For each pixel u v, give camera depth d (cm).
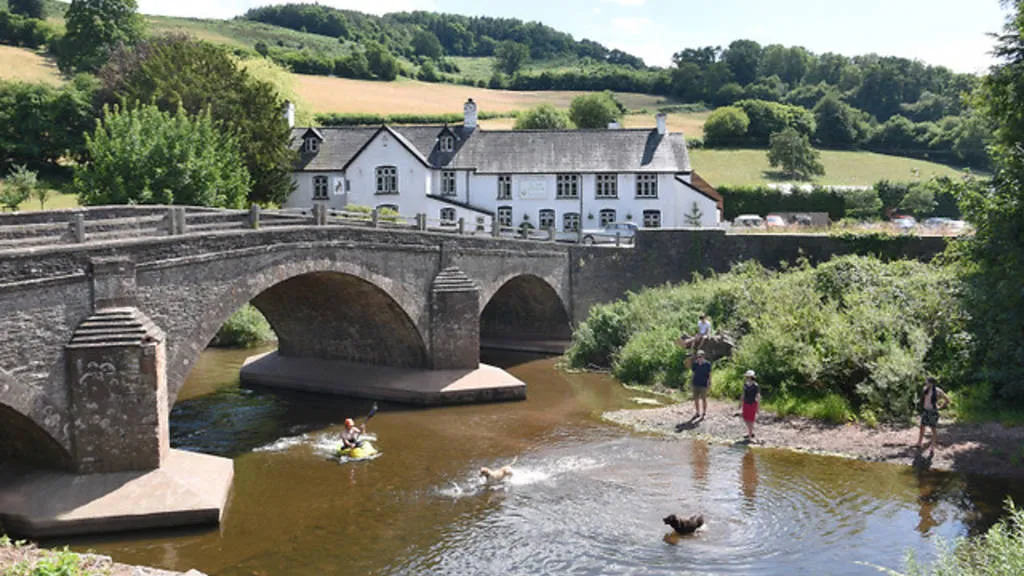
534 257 3575
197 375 3212
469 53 18875
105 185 3600
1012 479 1895
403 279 2744
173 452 1841
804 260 3428
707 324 3003
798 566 1453
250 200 4959
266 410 2652
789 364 2609
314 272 2330
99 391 1609
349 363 3020
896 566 1445
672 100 12325
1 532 1520
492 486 1895
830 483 1891
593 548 1542
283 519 1686
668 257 3944
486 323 4181
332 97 9069
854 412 2414
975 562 1428
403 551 1532
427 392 2747
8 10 10550
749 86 12950
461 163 5475
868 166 9050
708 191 6006
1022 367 2342
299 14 16575
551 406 2720
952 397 2402
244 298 2061
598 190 5381
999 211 2256
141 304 1739
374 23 18000
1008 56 2325
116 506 1572
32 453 1644
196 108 4528
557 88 12825
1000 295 2384
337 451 2172
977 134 9112
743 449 2173
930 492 1823
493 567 1466
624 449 2189
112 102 5600
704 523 1658
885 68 13212
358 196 5488
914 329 2562
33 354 1509
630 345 3228
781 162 8381
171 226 1864
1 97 5828
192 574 1224
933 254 3509
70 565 1124
